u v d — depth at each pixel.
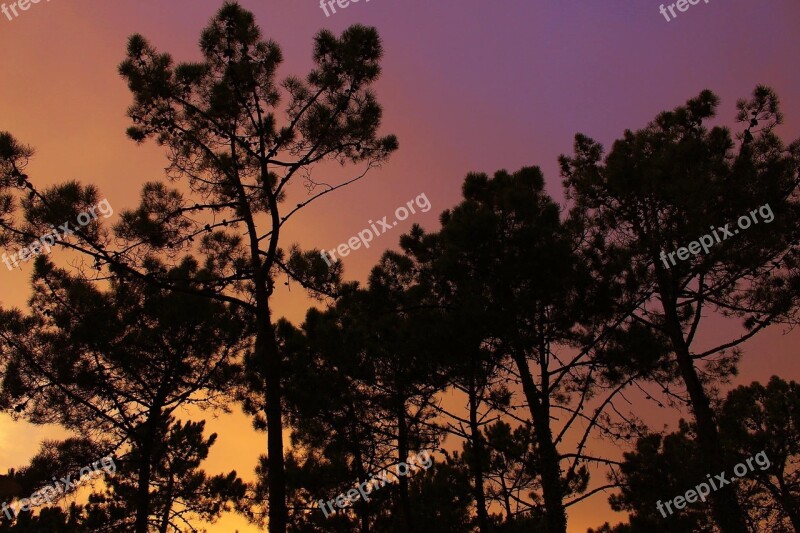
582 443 8.70
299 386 10.51
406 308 9.98
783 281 9.89
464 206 9.80
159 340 11.66
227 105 9.28
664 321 10.62
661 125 12.73
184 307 11.38
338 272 10.33
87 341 11.01
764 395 14.85
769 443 13.77
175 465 14.64
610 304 9.60
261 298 8.41
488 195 10.77
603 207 11.66
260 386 10.75
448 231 9.27
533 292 8.93
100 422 11.52
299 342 10.98
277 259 9.87
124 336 11.47
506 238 9.03
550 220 9.30
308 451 12.47
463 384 10.21
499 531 11.26
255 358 10.58
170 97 9.34
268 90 9.53
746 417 14.51
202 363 12.12
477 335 8.78
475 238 8.85
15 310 10.99
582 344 9.95
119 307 11.55
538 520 10.72
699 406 9.77
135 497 13.91
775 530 12.66
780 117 10.79
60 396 11.04
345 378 10.87
